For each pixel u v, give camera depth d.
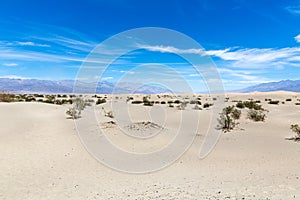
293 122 23.62
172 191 7.67
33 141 14.57
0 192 7.74
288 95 91.06
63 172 9.79
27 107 25.88
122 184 8.50
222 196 7.13
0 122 18.91
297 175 9.30
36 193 7.68
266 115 28.30
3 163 10.62
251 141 15.99
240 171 9.98
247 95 92.94
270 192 7.48
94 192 7.72
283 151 13.38
